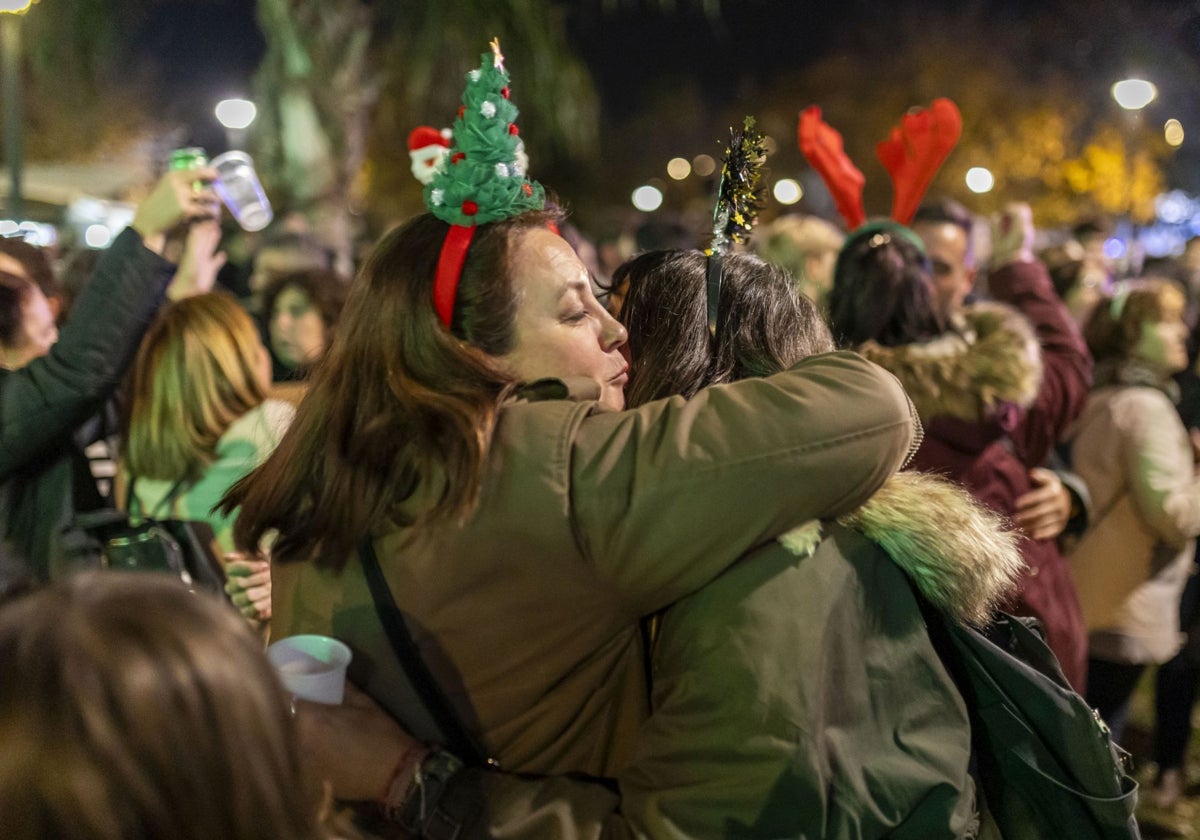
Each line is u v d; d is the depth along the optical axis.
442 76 6.64
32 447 2.33
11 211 6.22
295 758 0.80
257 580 2.31
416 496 1.28
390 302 1.35
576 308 1.42
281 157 6.79
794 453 1.24
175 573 2.38
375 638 1.29
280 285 3.94
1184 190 22.23
